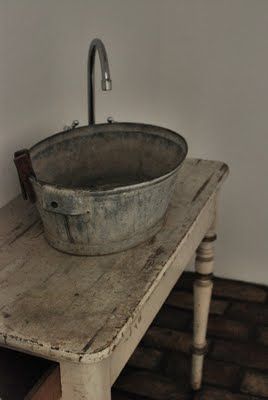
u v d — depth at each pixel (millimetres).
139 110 2018
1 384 952
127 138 1366
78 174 1372
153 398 1712
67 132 1311
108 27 1858
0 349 1042
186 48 1888
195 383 1722
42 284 1073
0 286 1070
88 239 1125
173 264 1228
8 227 1276
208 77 1919
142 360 1853
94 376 949
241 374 1789
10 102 1390
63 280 1084
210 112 1977
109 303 1015
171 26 1862
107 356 910
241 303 2109
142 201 1104
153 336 1956
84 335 935
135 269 1110
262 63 1850
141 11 1854
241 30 1818
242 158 2025
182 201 1366
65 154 1323
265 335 1951
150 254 1155
